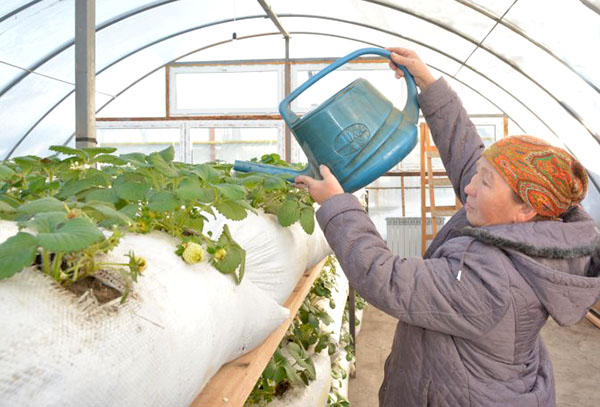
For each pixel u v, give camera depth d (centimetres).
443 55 598
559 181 93
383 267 96
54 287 50
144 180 96
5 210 56
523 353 101
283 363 156
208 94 698
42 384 41
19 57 491
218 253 80
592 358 389
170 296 62
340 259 101
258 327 94
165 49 649
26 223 50
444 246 105
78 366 44
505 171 95
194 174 86
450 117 131
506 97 594
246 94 695
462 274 94
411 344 111
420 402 108
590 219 98
